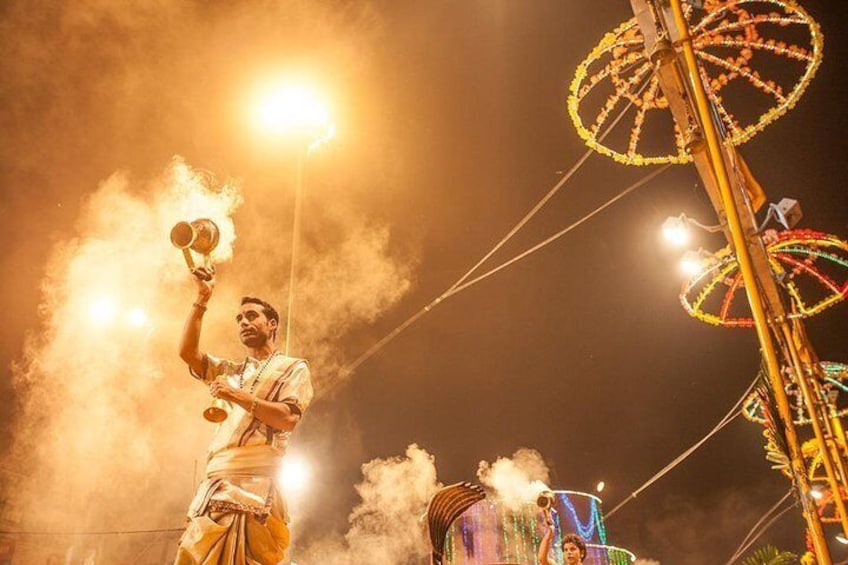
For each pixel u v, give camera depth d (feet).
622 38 26.07
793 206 24.88
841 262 31.04
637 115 27.22
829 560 14.21
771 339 14.39
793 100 24.76
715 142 15.39
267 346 13.12
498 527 29.43
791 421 14.71
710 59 25.21
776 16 24.07
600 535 38.11
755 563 40.11
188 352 12.10
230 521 10.18
